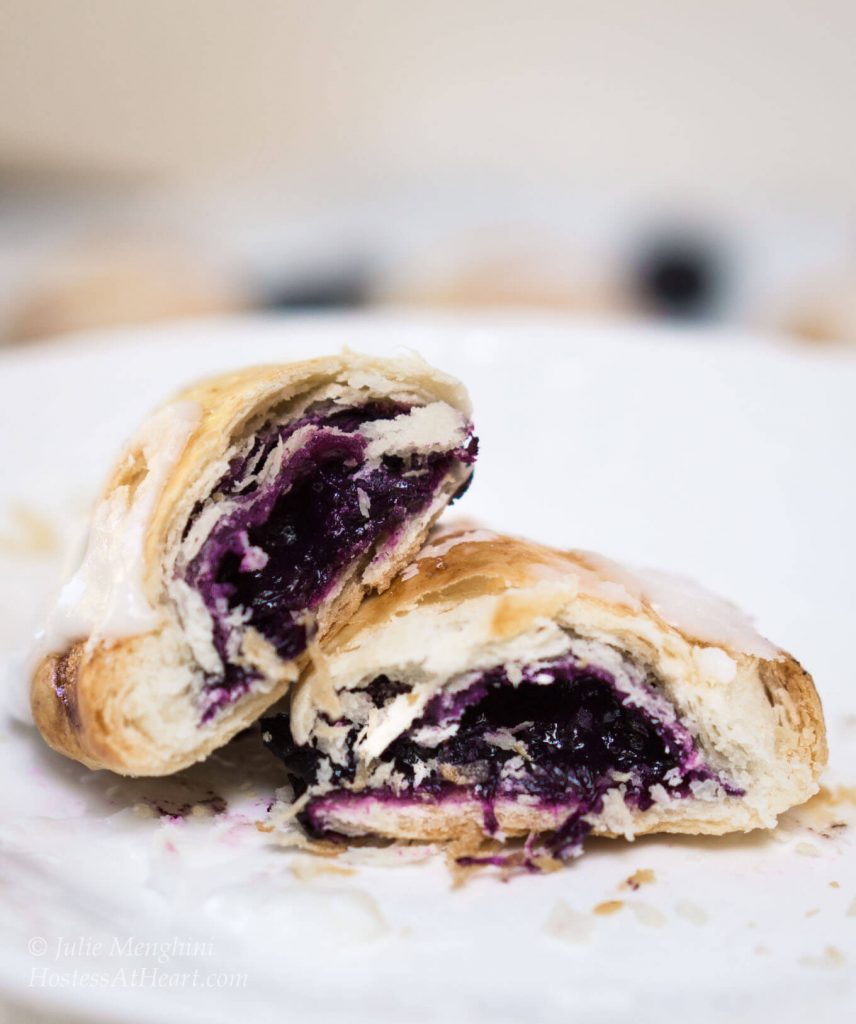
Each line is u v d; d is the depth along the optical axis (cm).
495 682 21
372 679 21
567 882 20
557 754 21
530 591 21
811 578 26
